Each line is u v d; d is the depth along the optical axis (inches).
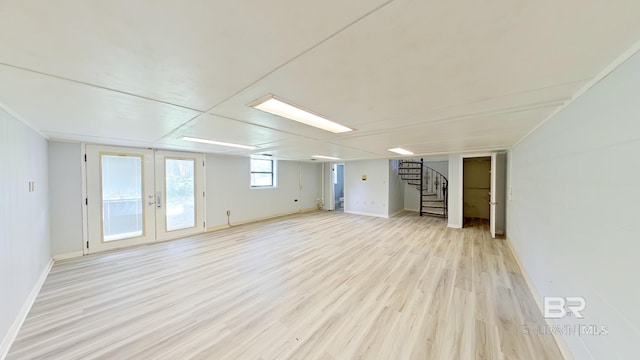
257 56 40.6
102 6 27.6
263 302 97.7
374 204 306.5
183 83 52.4
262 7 28.2
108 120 87.6
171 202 198.7
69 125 97.3
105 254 157.3
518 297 101.0
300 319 86.0
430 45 36.9
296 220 276.8
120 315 88.4
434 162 332.5
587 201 56.3
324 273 126.9
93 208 158.4
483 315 88.0
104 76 48.6
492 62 42.9
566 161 68.2
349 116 81.5
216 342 74.0
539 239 95.5
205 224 223.1
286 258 150.2
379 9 28.5
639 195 38.9
